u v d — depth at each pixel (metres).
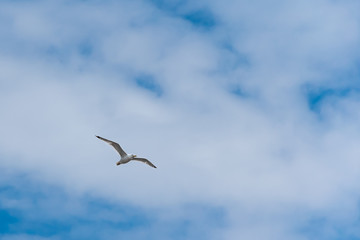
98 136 88.25
